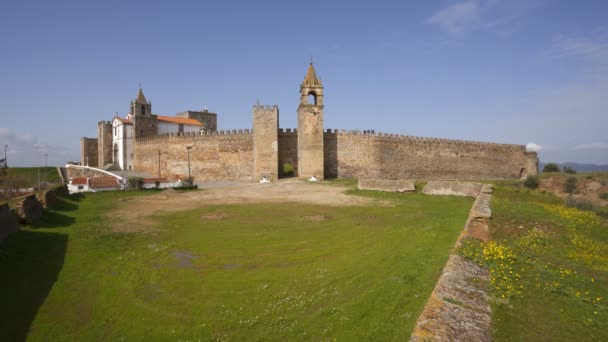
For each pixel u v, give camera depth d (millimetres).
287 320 9531
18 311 10617
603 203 42031
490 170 70250
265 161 54000
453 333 5352
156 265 14609
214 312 10375
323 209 27234
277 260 14820
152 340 9055
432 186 33438
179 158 60875
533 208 18984
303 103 52125
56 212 25109
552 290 7945
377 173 56688
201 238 18922
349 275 12406
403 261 13023
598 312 7031
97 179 42438
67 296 11672
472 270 8484
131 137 71750
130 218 24859
